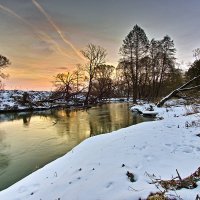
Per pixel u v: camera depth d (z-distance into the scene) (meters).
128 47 46.38
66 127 20.53
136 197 4.60
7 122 24.77
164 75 48.53
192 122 12.08
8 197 6.32
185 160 6.87
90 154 8.38
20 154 12.44
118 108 37.88
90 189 5.47
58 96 47.81
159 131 10.86
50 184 6.46
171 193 4.36
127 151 8.02
